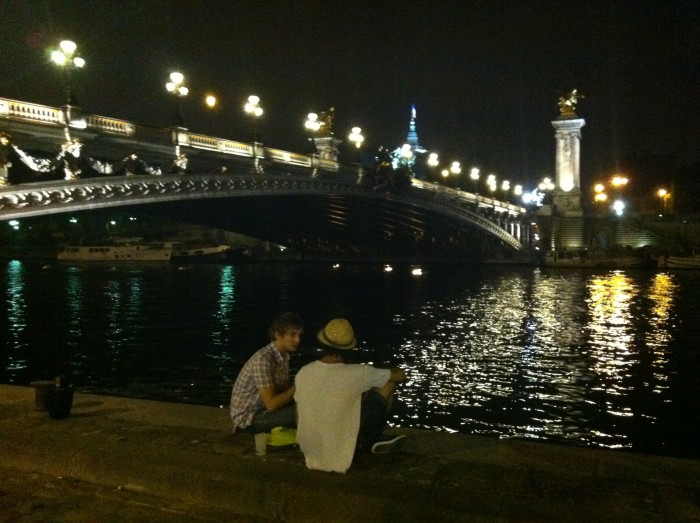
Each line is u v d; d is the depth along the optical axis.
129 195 34.56
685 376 19.19
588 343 24.86
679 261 76.88
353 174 59.38
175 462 5.84
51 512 5.42
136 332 27.91
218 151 41.41
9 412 7.44
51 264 87.06
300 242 91.94
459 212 79.12
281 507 5.33
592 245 94.12
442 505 4.96
